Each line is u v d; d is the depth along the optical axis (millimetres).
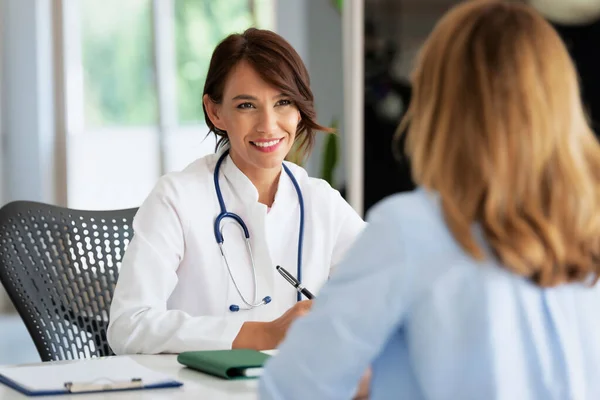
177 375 1784
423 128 1204
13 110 7371
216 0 7895
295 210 2498
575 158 1149
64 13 7480
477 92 1155
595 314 1210
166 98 7855
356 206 4570
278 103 2355
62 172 7535
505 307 1143
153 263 2234
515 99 1139
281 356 1199
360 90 4586
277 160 2375
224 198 2428
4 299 7395
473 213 1146
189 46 7895
